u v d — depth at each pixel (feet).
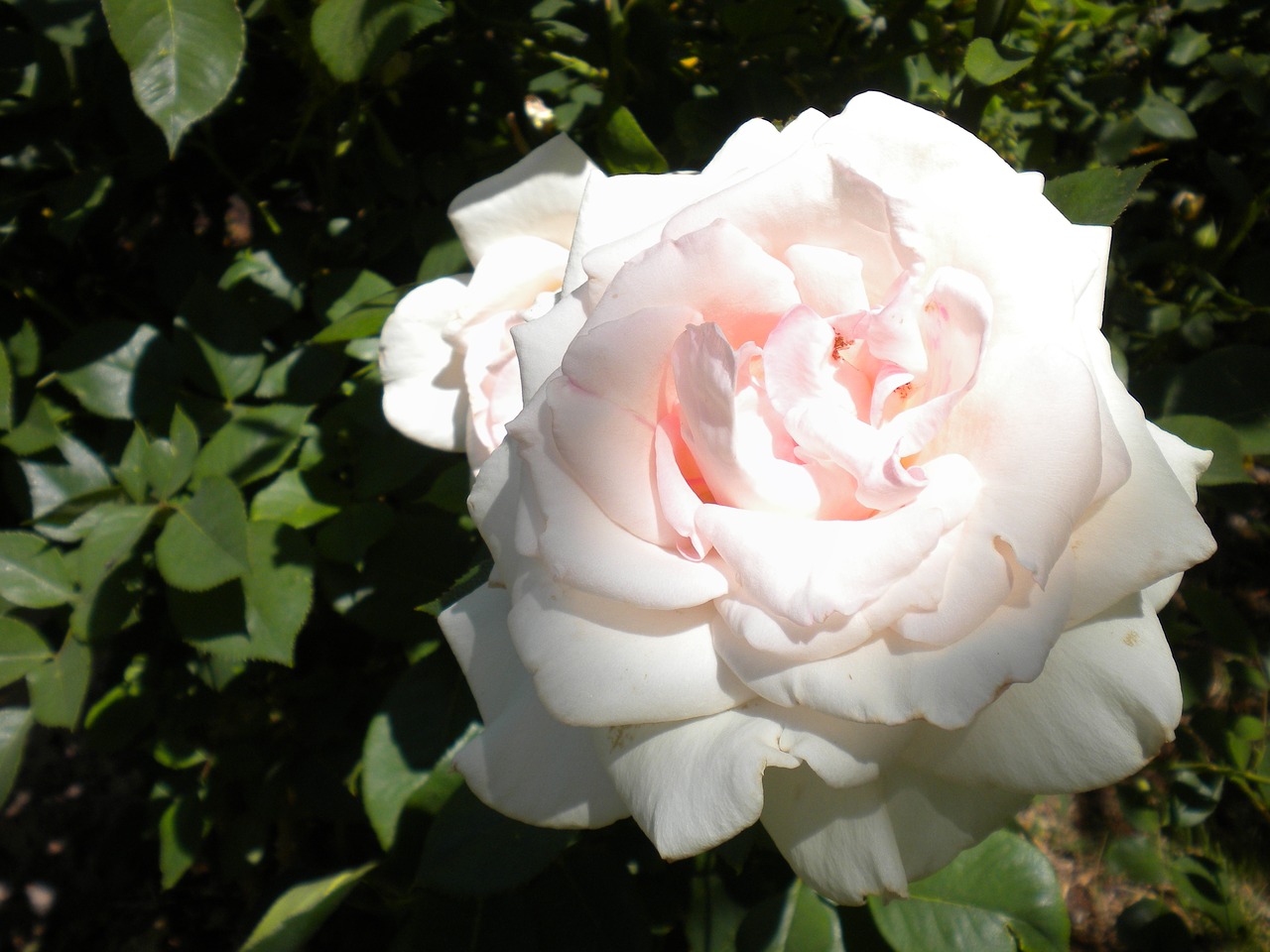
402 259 1.19
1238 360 1.04
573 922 0.99
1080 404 0.58
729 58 1.12
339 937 1.57
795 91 1.12
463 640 0.71
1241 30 1.49
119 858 1.72
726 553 0.60
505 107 1.14
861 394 0.66
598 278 0.67
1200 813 1.35
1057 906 0.90
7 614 1.08
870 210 0.63
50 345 1.22
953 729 0.56
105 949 1.67
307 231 1.17
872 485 0.60
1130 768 0.60
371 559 1.04
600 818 0.66
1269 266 1.31
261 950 0.81
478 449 0.86
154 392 1.03
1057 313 0.61
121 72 1.02
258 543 0.96
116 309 1.27
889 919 0.92
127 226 1.23
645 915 0.99
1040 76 1.24
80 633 0.93
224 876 1.36
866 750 0.59
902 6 1.11
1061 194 0.78
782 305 0.64
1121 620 0.61
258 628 0.94
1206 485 1.04
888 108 0.65
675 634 0.62
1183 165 1.75
